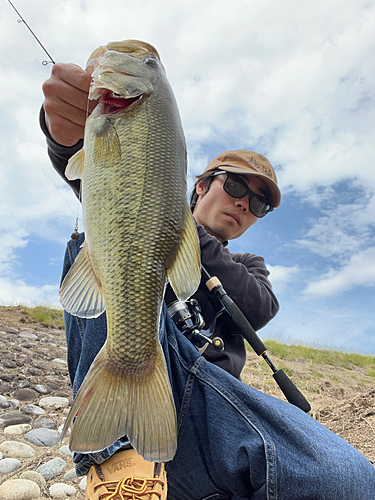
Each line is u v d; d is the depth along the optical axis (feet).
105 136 1.18
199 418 1.40
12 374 3.77
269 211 2.59
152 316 1.18
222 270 2.04
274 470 1.18
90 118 1.22
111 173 1.17
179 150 1.27
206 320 1.97
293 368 6.61
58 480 2.28
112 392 1.09
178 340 1.53
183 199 1.27
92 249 1.16
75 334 1.52
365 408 3.38
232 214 2.43
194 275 1.27
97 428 1.04
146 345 1.16
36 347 4.90
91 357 1.35
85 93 1.32
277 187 2.48
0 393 3.34
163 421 1.09
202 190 2.65
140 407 1.09
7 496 2.01
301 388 5.55
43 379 3.84
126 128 1.20
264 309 2.13
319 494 1.20
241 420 1.33
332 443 1.37
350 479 1.26
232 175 2.42
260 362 6.44
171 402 1.13
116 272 1.15
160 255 1.20
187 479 1.41
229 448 1.29
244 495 1.30
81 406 1.05
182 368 1.46
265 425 1.32
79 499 2.13
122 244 1.16
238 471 1.25
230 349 2.01
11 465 2.32
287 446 1.27
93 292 1.19
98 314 1.18
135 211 1.18
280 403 1.50
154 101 1.25
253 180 2.45
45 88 1.32
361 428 3.06
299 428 1.33
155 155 1.21
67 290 1.19
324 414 3.65
